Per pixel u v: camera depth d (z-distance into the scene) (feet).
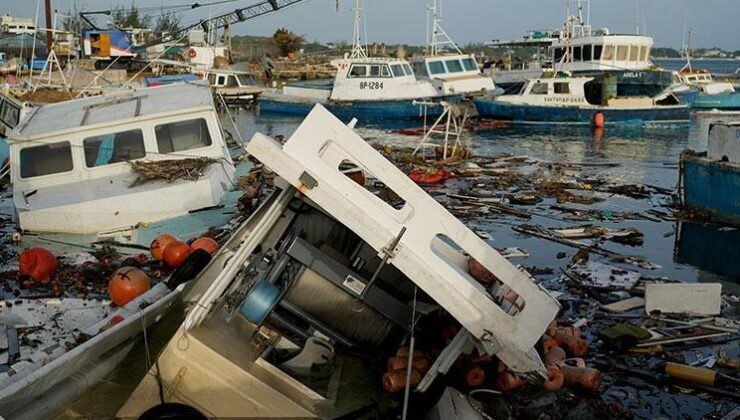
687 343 26.53
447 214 17.71
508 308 19.45
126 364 19.92
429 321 21.76
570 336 25.12
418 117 114.01
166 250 32.81
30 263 30.91
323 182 17.37
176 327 22.53
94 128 38.29
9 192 52.90
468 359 20.81
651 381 23.49
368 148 17.60
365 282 20.52
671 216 48.98
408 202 17.71
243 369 17.38
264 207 24.61
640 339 26.18
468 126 110.63
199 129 40.37
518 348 17.83
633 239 42.80
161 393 16.78
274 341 21.16
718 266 37.55
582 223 47.60
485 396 20.75
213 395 17.10
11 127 63.67
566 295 32.32
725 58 469.98
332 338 21.16
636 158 81.00
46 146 37.91
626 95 122.83
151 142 39.24
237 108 135.95
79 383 17.35
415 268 17.54
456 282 17.78
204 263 27.32
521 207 52.60
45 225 35.76
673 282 34.55
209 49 151.53
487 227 46.14
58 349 21.81
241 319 20.07
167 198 37.09
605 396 22.44
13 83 99.40
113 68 135.13
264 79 191.72
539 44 159.02
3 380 18.29
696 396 22.53
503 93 122.42
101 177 38.63
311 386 20.08
